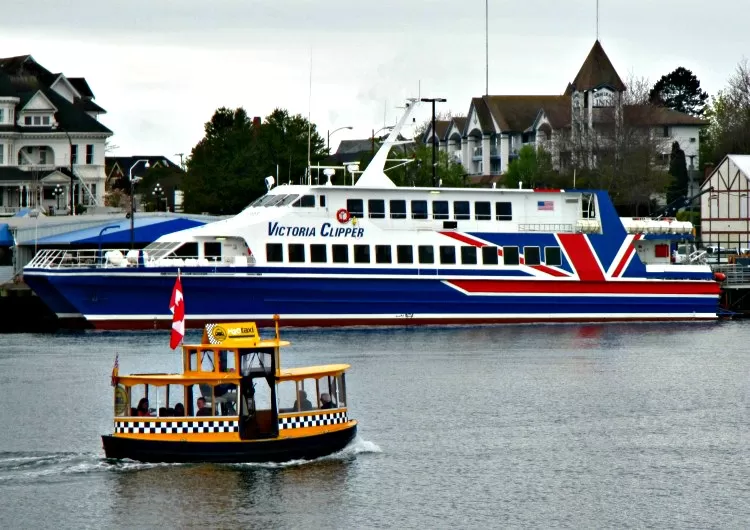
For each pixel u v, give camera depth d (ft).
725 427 328.70
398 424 323.98
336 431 278.05
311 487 261.44
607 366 425.28
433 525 243.81
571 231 538.88
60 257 568.82
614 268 540.93
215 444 267.59
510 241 527.40
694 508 257.34
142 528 239.50
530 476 277.44
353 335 492.54
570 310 536.42
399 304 515.09
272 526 240.32
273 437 269.85
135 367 402.93
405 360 429.79
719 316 577.84
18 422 324.60
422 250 517.55
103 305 493.77
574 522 247.70
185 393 269.23
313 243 504.84
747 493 267.18
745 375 408.46
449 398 360.69
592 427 326.24
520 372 408.46
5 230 630.74
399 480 269.64
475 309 524.52
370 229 511.40
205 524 241.14
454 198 522.88
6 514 246.27
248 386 268.41
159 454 269.64
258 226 499.92
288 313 504.84
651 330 524.52
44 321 561.02
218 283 494.18
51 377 389.19
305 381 274.77
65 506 249.75
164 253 497.46
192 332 494.18
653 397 368.68
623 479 276.62
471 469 281.33
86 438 305.94
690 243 634.43
